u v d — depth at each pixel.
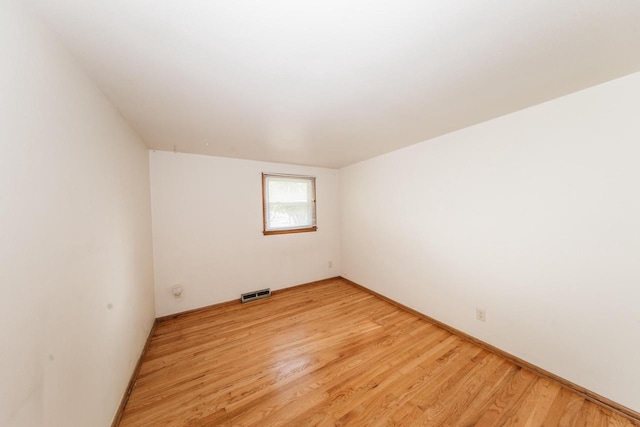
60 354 0.91
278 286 3.51
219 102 1.58
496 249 1.95
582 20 0.92
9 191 0.69
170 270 2.74
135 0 0.78
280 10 0.85
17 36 0.74
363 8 0.84
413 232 2.72
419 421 1.35
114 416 1.34
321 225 3.93
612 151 1.38
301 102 1.61
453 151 2.25
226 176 3.10
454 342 2.15
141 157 2.27
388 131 2.23
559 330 1.62
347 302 3.12
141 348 1.98
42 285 0.82
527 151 1.74
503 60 1.18
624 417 1.34
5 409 0.66
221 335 2.32
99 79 1.26
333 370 1.79
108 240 1.40
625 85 1.33
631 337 1.34
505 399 1.49
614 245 1.39
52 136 0.91
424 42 1.04
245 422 1.36
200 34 0.95
